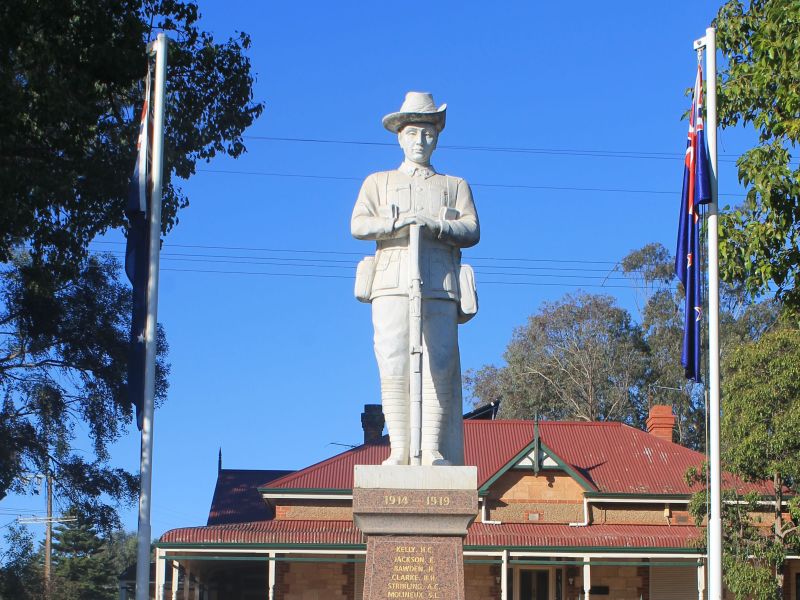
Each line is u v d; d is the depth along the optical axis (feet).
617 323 228.84
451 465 52.21
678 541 132.77
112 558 250.98
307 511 143.64
